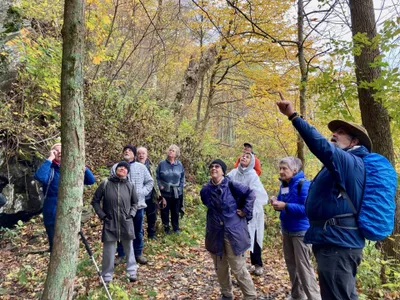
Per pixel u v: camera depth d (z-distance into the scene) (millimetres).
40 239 5824
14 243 5602
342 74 5215
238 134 14289
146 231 6367
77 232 2623
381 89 4449
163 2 8547
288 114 2328
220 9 7926
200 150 10477
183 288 4387
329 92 5223
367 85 4727
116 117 8578
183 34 9680
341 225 2258
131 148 5285
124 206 4332
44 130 6480
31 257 5203
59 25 7766
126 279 4504
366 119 5098
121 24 9578
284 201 3721
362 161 2338
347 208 2258
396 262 4836
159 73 11727
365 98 5059
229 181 3680
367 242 5094
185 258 5453
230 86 11570
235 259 3545
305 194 3496
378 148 4996
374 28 4922
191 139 10375
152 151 8547
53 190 4406
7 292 4160
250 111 11266
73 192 2570
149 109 9727
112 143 8062
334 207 2285
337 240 2248
